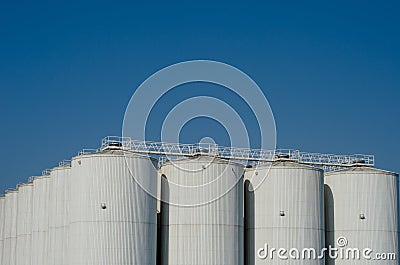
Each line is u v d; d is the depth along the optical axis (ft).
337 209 256.73
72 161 233.55
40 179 271.69
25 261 284.61
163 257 234.17
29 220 287.48
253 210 248.52
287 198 243.19
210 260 228.84
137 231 223.92
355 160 270.46
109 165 224.53
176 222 232.12
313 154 267.59
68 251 228.02
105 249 220.43
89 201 223.71
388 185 255.91
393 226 255.09
